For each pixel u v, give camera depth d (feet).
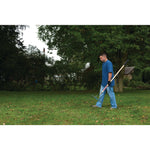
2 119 15.39
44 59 44.14
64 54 42.19
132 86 60.34
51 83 44.83
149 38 38.45
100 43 35.81
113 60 41.42
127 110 18.92
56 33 40.34
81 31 34.65
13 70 43.34
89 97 30.01
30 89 44.80
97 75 45.03
